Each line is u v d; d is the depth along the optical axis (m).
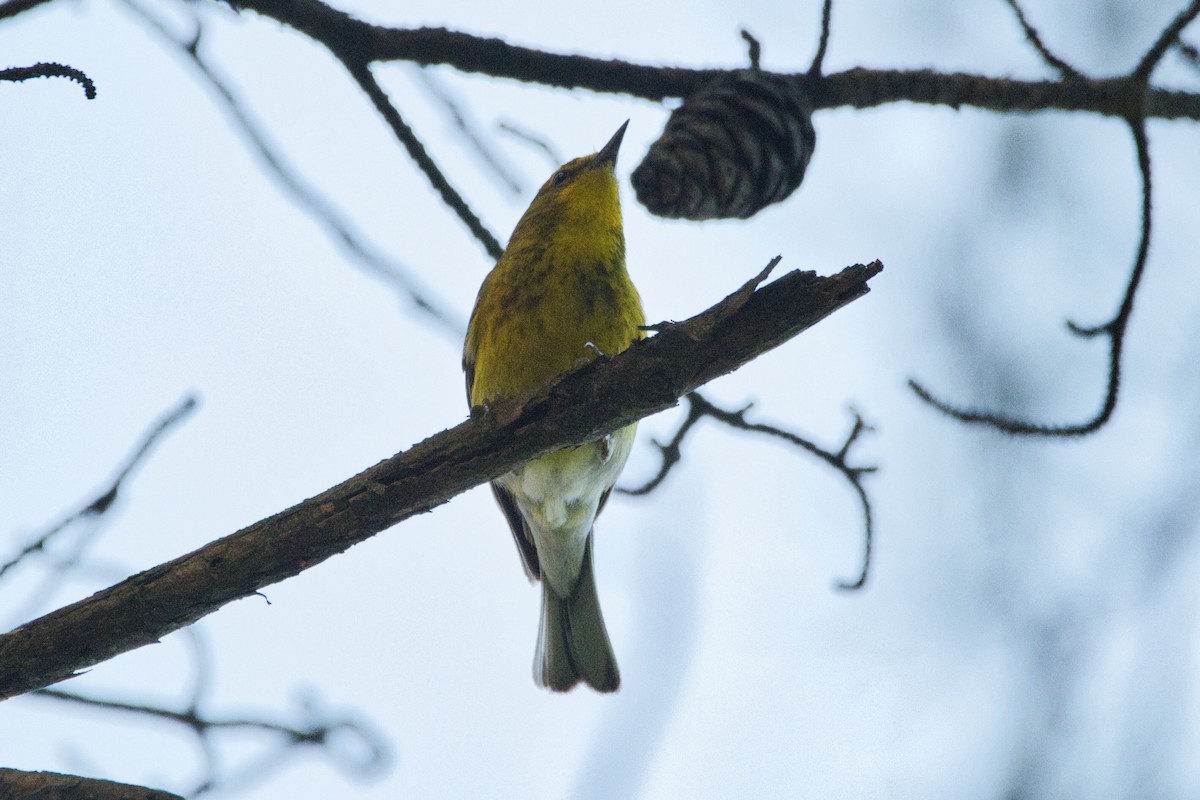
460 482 7.30
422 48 9.80
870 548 10.64
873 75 10.50
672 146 9.70
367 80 9.83
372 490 7.21
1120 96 10.02
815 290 6.78
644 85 10.22
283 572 7.16
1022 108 10.41
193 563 7.06
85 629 6.96
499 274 11.38
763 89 9.90
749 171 9.70
